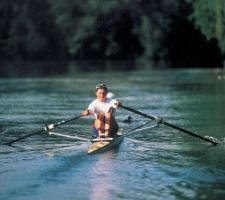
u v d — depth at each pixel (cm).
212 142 4512
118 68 18250
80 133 5044
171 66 19488
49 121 5831
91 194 3075
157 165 3750
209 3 15850
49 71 16775
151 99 8131
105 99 4450
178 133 5062
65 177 3419
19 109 6938
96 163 3791
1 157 3984
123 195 3059
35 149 4272
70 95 8900
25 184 3266
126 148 4306
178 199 2992
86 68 18388
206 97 8356
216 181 3338
